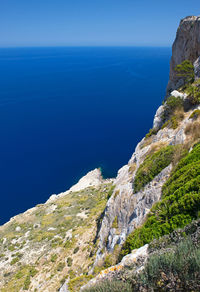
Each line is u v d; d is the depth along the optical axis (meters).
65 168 98.62
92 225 39.34
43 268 32.91
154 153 23.06
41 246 40.97
